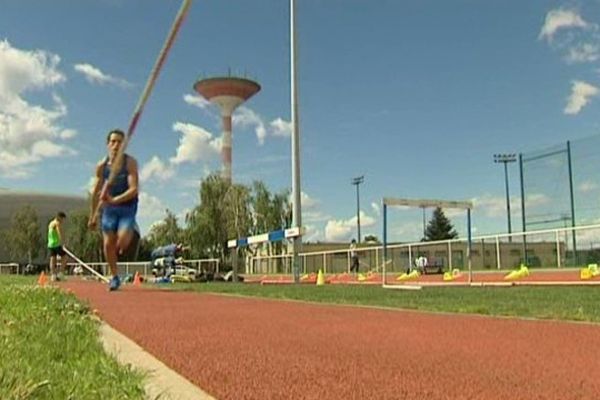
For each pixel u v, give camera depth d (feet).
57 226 66.03
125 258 43.01
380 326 19.80
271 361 13.17
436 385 10.82
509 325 19.86
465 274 73.51
